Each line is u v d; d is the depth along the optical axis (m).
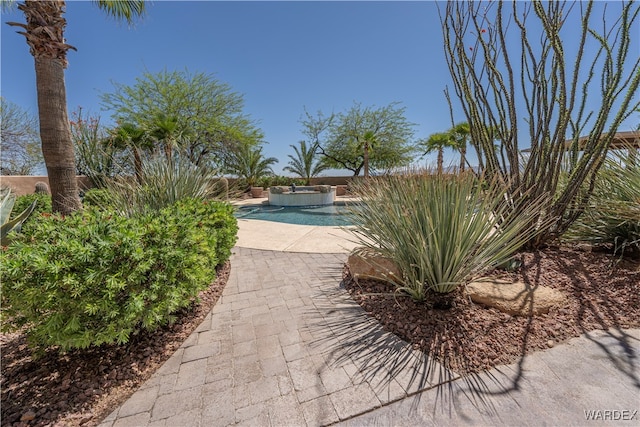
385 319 2.16
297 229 6.11
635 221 2.68
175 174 4.38
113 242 1.56
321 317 2.27
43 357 1.72
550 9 2.70
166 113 12.66
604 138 2.64
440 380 1.52
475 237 2.00
